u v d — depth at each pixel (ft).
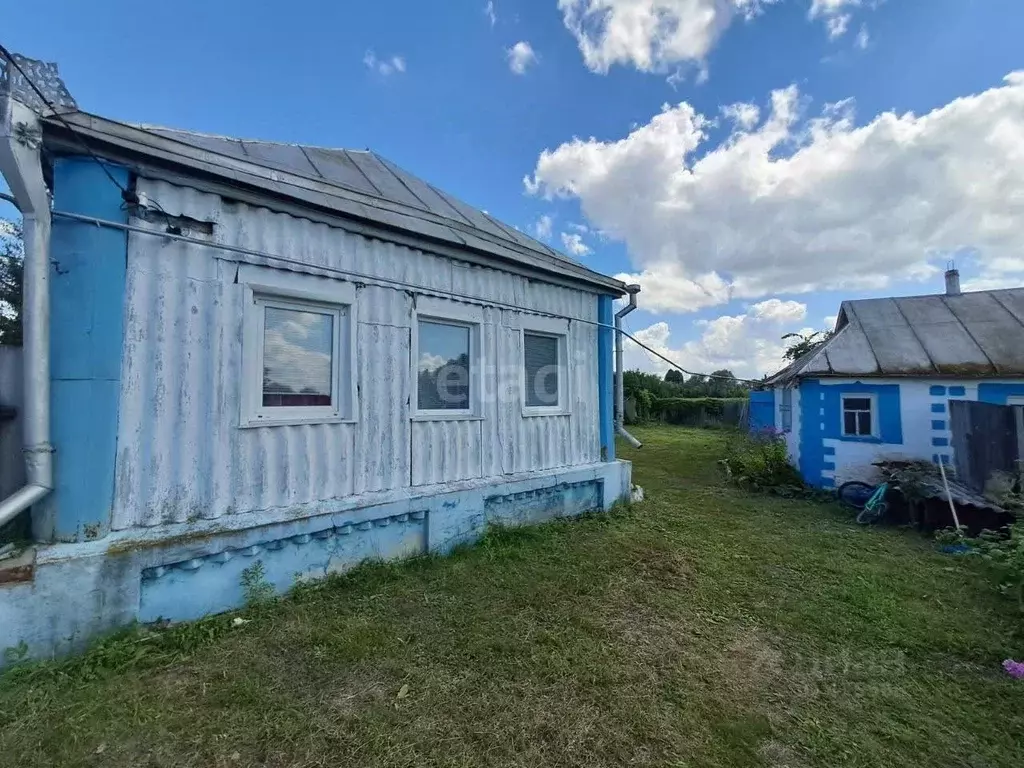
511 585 13.85
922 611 13.20
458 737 7.93
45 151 10.38
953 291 38.19
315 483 13.65
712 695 9.27
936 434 28.12
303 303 13.76
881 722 8.65
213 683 9.11
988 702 9.32
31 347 9.89
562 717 8.48
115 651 9.61
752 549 18.43
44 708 8.19
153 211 11.27
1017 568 13.67
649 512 23.47
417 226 15.96
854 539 20.48
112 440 10.59
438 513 16.06
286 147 17.35
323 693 8.91
